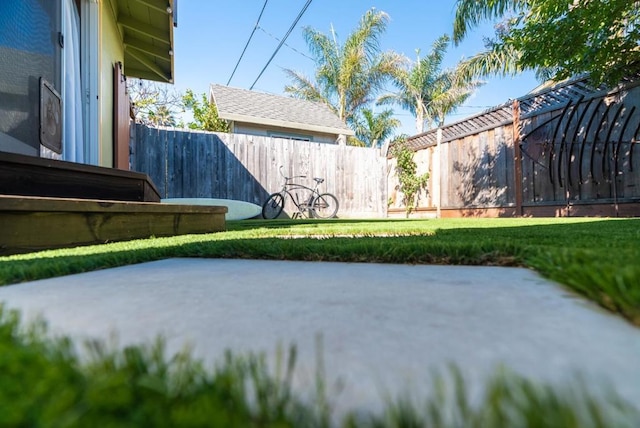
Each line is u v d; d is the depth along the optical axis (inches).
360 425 11.5
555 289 30.3
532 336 19.8
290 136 373.4
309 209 285.4
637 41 155.3
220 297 30.6
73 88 126.6
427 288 32.7
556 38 163.8
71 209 71.3
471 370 15.7
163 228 96.0
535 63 175.9
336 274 41.2
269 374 15.8
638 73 172.1
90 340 20.2
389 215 363.3
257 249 59.0
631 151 176.2
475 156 273.3
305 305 27.6
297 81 568.4
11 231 63.1
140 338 20.8
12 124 88.6
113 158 180.4
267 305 27.8
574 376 14.8
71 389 12.8
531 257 42.9
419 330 21.3
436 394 13.5
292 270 44.8
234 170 262.8
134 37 207.8
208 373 15.3
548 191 217.5
